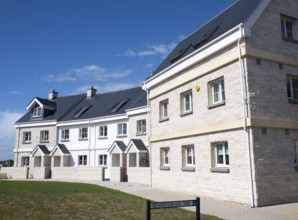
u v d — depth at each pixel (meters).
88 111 33.88
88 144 31.44
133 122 27.44
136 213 9.74
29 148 34.97
